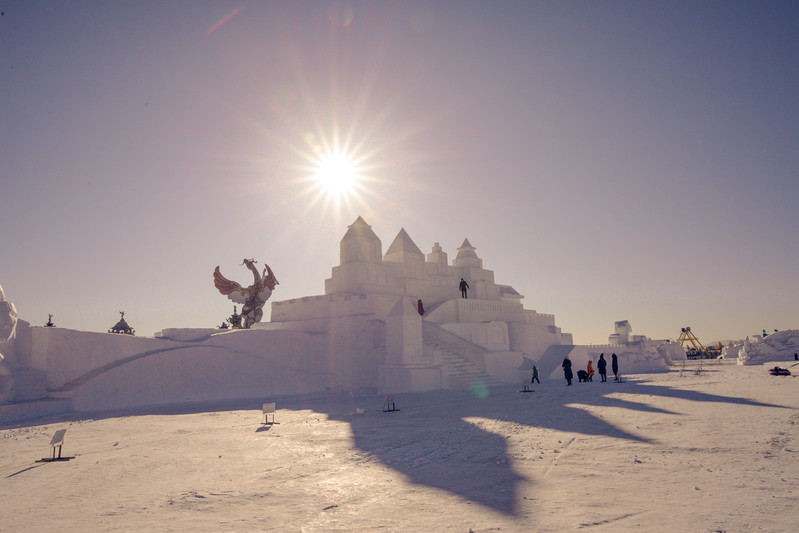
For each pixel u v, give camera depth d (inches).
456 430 454.9
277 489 257.8
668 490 234.4
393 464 315.3
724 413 498.0
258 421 567.8
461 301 1627.7
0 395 685.3
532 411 588.7
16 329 759.1
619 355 1942.7
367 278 1571.1
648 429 418.0
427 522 197.6
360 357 1202.0
